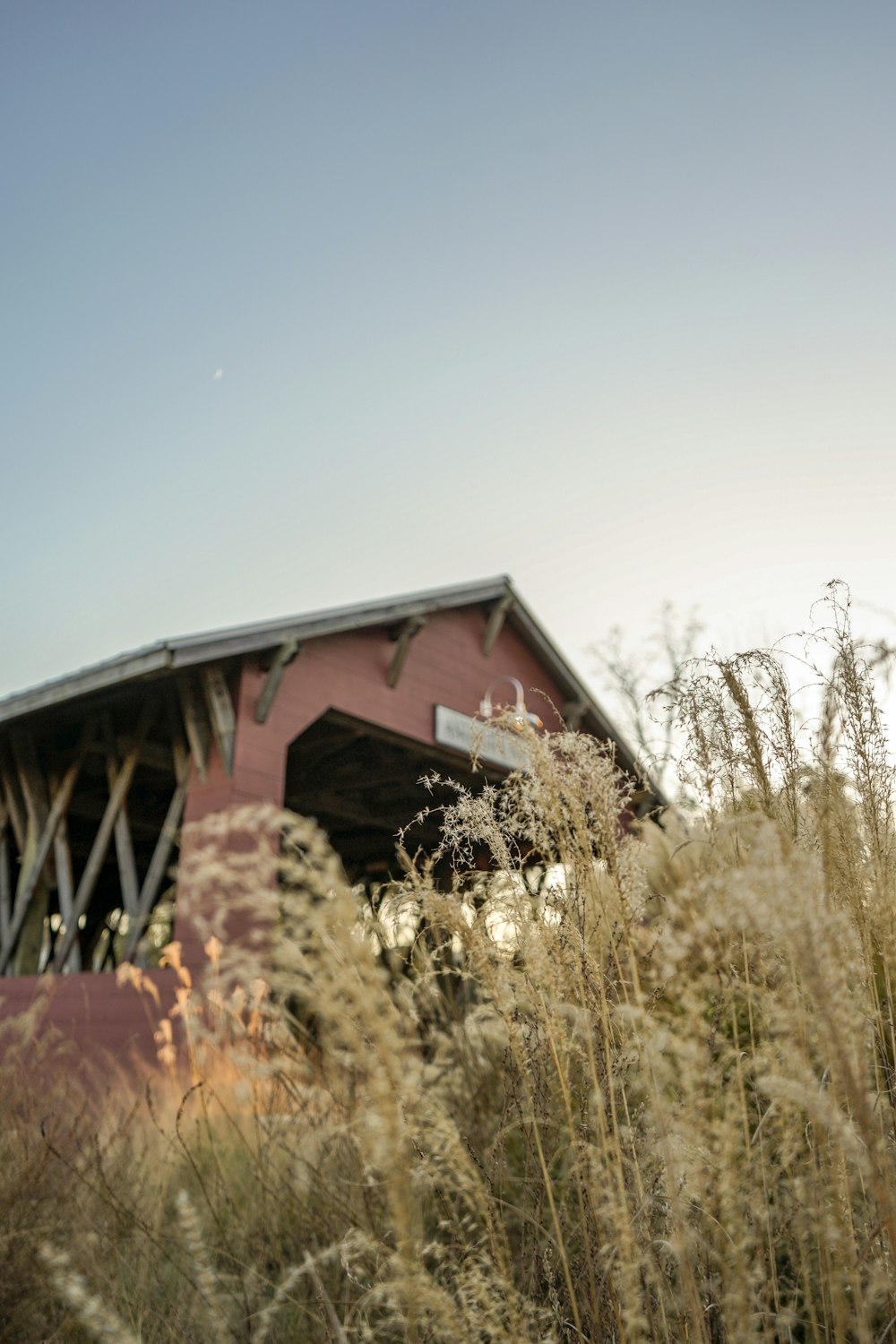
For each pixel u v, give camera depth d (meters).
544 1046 1.62
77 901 9.06
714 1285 1.40
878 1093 1.35
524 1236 1.80
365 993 1.12
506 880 1.60
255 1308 2.12
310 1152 2.49
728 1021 1.54
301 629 9.34
